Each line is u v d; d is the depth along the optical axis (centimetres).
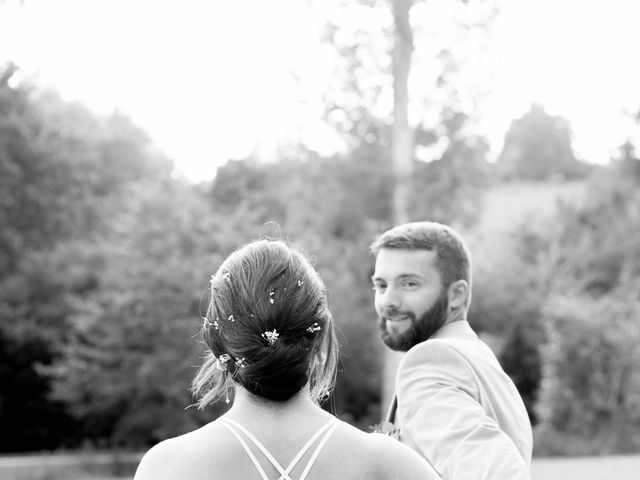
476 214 1978
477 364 258
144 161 3206
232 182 2819
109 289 1683
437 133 1917
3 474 1500
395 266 282
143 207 1700
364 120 1928
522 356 2222
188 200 1747
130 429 1616
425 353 256
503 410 258
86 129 2873
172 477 157
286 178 2006
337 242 1905
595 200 3159
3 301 2048
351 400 1969
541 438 1691
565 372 1792
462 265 285
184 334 1592
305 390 171
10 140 1780
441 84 1903
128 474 1504
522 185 4166
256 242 181
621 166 3588
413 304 279
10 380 2025
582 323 1797
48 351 2025
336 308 1847
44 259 2075
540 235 2880
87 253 2106
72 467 1545
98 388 1608
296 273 171
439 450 235
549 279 2448
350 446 162
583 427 1764
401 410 255
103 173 2645
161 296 1594
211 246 1672
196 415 1625
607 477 1188
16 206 1825
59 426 2009
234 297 167
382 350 1867
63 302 2048
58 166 1869
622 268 2700
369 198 1869
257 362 162
